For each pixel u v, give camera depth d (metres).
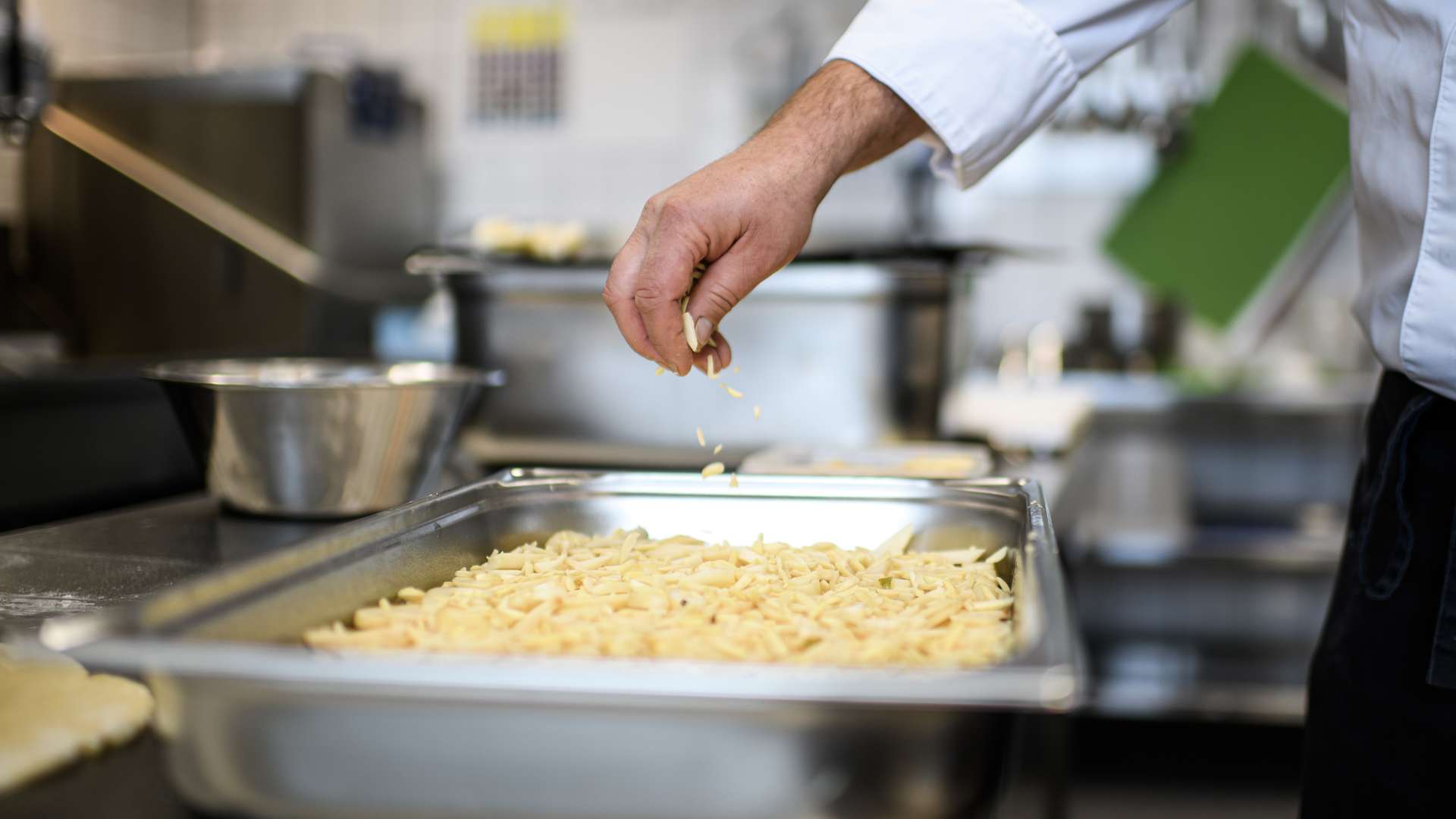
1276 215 3.25
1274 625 2.84
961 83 0.98
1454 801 0.92
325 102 2.92
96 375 1.55
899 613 0.73
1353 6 0.96
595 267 1.71
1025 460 1.65
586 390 1.74
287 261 2.89
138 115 2.93
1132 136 3.28
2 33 1.89
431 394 1.11
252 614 0.58
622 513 0.95
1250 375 3.07
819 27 3.45
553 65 3.60
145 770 0.54
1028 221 3.37
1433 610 0.92
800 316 1.68
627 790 0.46
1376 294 0.97
